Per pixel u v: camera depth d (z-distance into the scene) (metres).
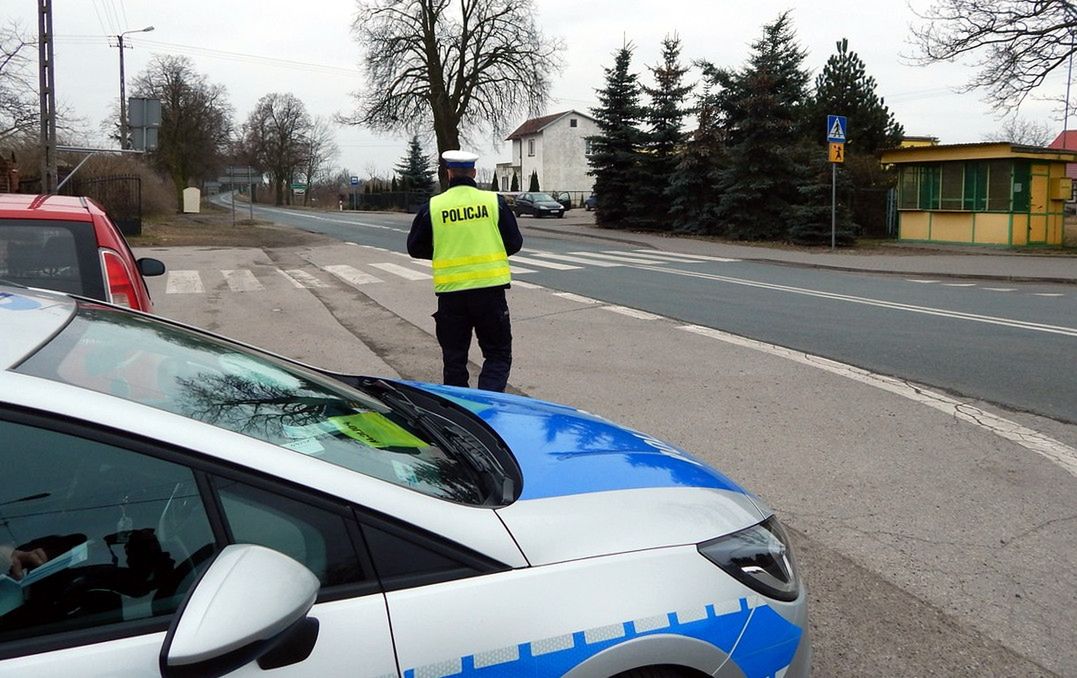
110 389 2.10
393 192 75.31
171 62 63.69
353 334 10.37
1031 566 4.29
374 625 1.91
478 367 8.59
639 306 12.52
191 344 2.80
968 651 3.55
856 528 4.72
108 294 4.98
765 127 26.89
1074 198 50.72
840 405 7.13
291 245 25.03
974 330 10.47
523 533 2.17
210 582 1.73
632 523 2.33
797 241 25.80
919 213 26.06
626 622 2.12
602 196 32.91
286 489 1.97
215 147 67.38
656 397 7.40
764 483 5.38
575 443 2.84
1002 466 5.69
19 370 1.96
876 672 3.39
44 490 1.85
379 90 43.25
